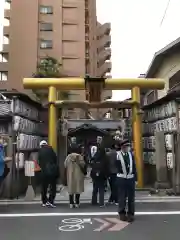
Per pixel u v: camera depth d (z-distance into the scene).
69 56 45.12
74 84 13.10
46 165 9.17
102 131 21.48
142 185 12.59
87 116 31.94
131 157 7.50
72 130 21.67
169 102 11.96
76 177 9.03
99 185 9.22
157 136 12.00
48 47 44.78
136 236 6.04
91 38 50.94
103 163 9.20
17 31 44.47
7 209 8.83
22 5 45.00
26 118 12.55
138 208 8.77
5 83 43.47
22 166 11.48
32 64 43.75
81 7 46.47
